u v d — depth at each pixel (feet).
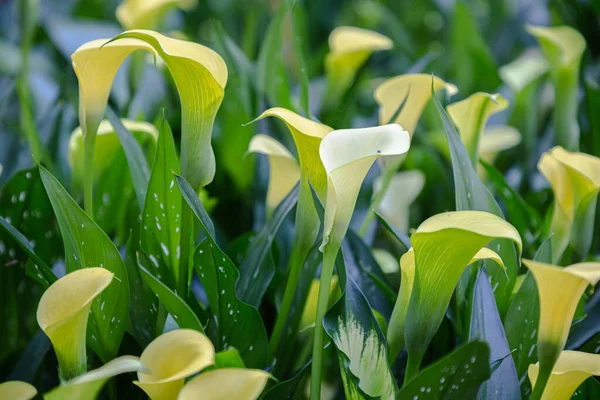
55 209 4.62
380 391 4.51
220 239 5.68
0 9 10.41
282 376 4.95
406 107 5.15
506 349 4.63
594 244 5.97
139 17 6.16
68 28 8.61
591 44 7.82
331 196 4.34
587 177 4.88
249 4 11.32
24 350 4.99
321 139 4.42
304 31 9.78
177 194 4.79
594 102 6.23
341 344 4.50
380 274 5.13
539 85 7.70
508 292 4.94
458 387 4.39
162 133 4.72
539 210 6.24
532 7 10.55
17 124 6.40
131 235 4.92
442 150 6.82
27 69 7.15
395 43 9.71
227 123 6.32
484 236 4.21
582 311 4.99
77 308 4.25
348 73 6.85
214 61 4.45
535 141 7.28
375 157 4.30
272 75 6.30
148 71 7.22
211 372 4.17
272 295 5.09
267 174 6.23
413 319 4.44
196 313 4.92
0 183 5.77
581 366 4.45
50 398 4.16
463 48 8.62
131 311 4.87
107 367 4.18
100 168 5.31
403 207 6.02
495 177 5.49
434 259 4.33
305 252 4.71
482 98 4.97
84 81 4.68
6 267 5.08
